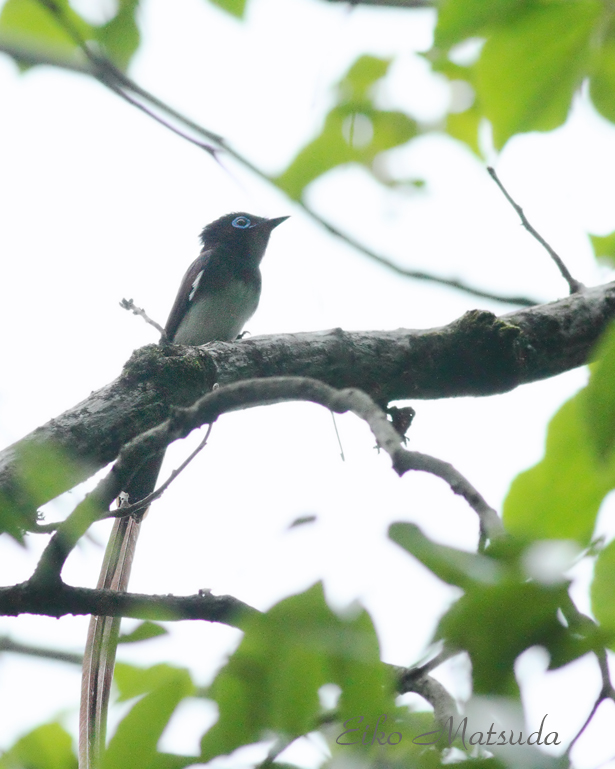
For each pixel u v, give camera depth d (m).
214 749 3.70
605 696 3.54
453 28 5.65
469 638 3.02
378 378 8.38
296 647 3.39
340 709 3.48
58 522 5.42
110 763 3.81
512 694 3.05
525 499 4.06
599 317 8.98
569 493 3.98
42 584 5.45
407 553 3.00
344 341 8.40
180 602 5.38
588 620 3.09
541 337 8.73
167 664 4.03
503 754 3.03
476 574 2.93
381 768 3.65
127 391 7.36
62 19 7.71
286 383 4.91
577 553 3.14
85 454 6.96
